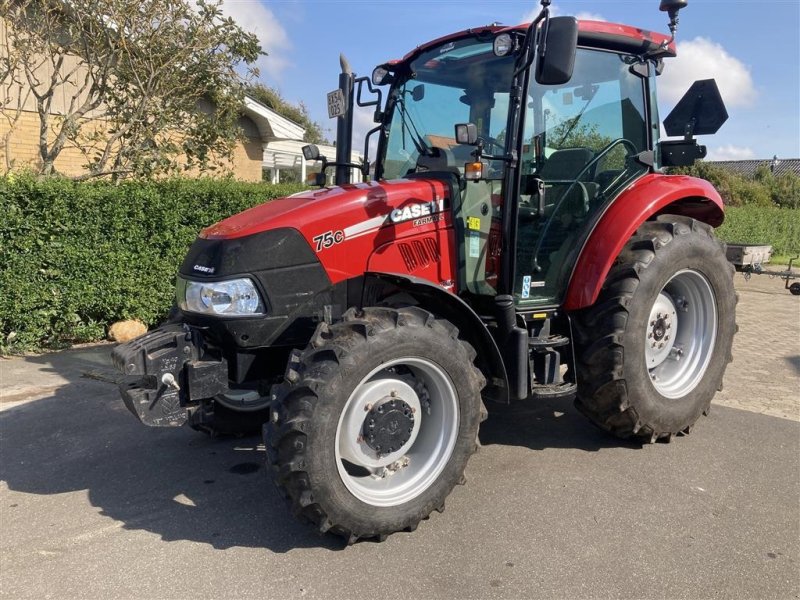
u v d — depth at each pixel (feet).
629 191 13.53
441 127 13.02
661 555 9.56
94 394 17.03
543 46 10.37
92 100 28.58
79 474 12.49
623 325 12.34
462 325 11.25
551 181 12.72
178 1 24.81
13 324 20.34
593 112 13.23
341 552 9.70
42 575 9.12
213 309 10.30
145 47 25.18
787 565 9.34
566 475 12.21
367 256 11.10
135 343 10.59
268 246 10.35
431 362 10.01
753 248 31.96
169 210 22.66
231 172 30.37
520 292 12.65
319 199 11.10
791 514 10.77
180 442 14.07
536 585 8.85
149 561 9.47
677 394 13.67
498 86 12.11
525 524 10.44
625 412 12.82
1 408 15.97
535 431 14.49
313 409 9.02
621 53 13.53
